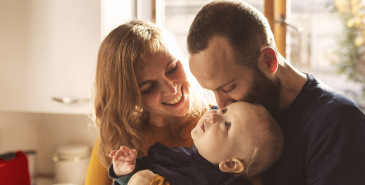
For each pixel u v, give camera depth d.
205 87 0.89
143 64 1.05
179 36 2.00
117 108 1.11
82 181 1.91
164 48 1.07
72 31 1.66
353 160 0.81
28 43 1.71
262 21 0.89
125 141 1.14
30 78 1.72
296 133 0.91
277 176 0.97
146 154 1.18
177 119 1.17
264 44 0.88
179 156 1.08
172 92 1.06
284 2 1.78
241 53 0.85
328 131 0.84
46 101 1.72
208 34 0.84
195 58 0.86
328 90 0.91
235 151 0.99
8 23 1.72
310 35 1.97
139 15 1.88
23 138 2.03
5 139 1.92
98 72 1.15
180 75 1.08
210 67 0.84
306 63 2.00
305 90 0.92
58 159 1.90
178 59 1.10
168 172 1.00
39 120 2.11
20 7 1.69
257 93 0.90
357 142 0.82
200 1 1.95
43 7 1.68
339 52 2.02
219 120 1.03
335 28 2.00
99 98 1.17
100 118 1.20
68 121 2.07
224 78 0.86
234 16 0.85
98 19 1.63
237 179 0.97
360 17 1.97
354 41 2.00
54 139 2.10
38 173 2.12
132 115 1.12
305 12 1.96
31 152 1.93
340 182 0.82
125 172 0.99
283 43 1.80
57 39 1.68
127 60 1.05
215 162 1.02
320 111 0.87
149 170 1.02
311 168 0.87
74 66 1.68
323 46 2.00
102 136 1.17
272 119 0.97
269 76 0.89
